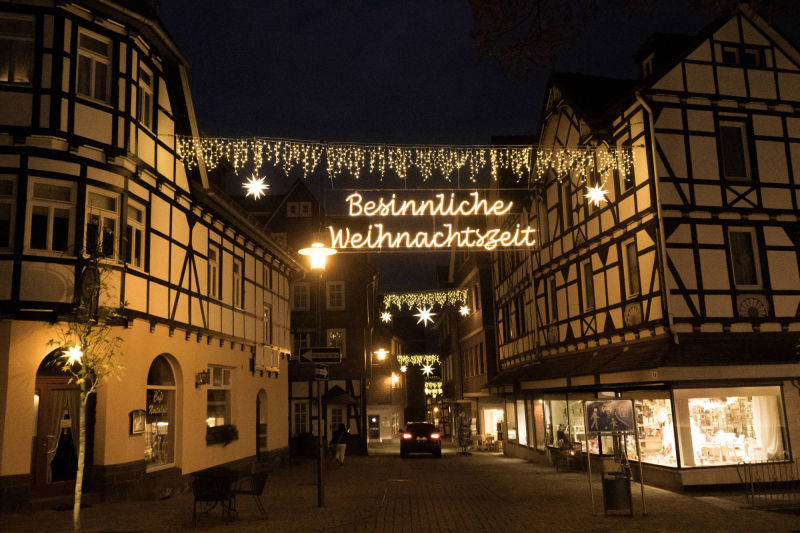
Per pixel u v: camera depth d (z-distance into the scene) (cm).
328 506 1292
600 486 1617
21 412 1109
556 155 2256
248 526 1055
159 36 1391
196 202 1631
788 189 1756
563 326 2266
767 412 1573
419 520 1130
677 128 1706
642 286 1733
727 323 1634
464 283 3866
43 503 1152
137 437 1309
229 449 1847
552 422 2319
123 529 1002
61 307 1154
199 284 1653
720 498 1384
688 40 1916
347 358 3384
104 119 1277
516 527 1055
